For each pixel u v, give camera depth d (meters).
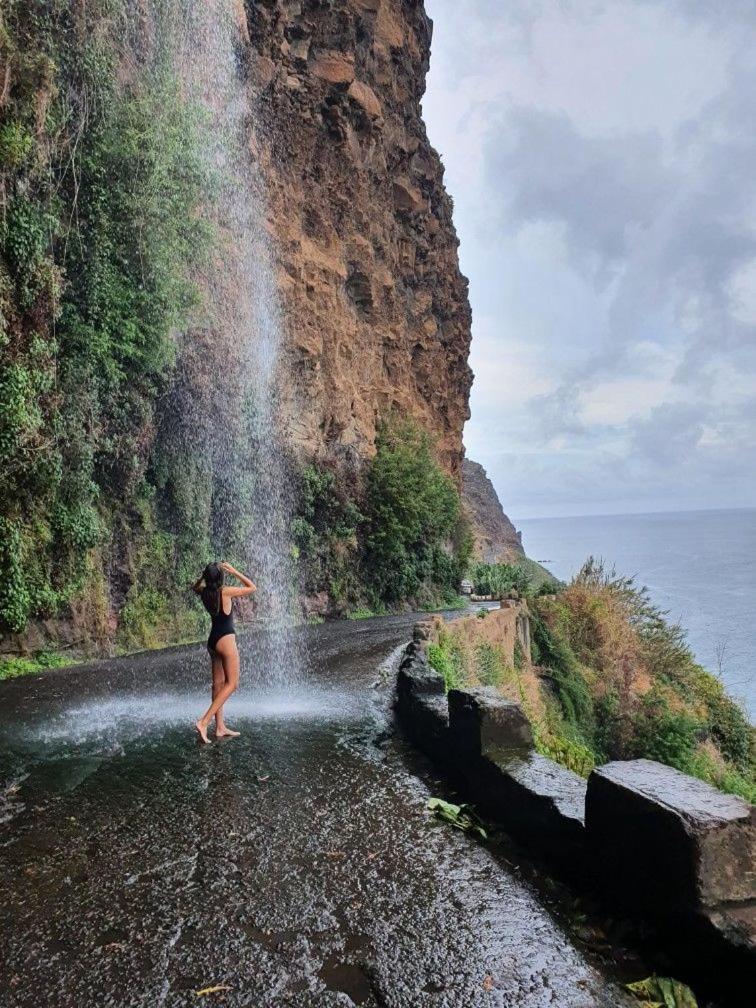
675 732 21.84
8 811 5.17
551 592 31.23
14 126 11.23
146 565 16.27
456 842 4.54
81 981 3.05
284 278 25.20
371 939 3.37
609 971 3.09
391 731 7.59
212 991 2.97
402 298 38.84
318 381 27.08
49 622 13.12
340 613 25.11
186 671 12.16
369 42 33.03
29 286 11.82
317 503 25.31
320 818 4.95
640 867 3.30
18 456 11.55
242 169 22.83
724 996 2.82
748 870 3.04
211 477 18.88
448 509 35.53
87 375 13.63
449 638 13.84
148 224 14.86
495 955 3.22
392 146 36.53
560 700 21.56
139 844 4.52
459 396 49.12
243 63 23.81
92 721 8.11
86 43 13.72
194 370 18.41
